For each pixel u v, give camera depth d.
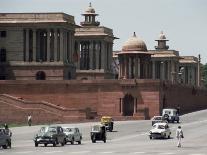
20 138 163.00
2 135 127.56
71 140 143.88
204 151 121.56
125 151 120.12
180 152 118.81
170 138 165.00
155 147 132.00
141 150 123.06
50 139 135.12
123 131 187.50
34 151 119.81
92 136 151.38
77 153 114.69
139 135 175.12
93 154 112.50
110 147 131.88
